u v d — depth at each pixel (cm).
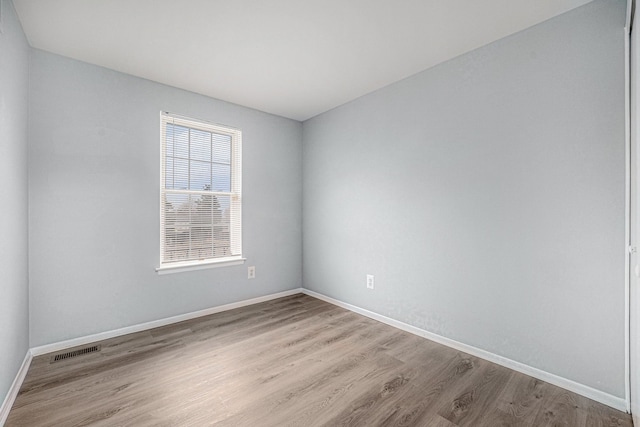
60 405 172
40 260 231
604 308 175
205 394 184
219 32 212
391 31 212
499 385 194
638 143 135
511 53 212
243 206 354
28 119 225
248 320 308
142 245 281
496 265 221
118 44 227
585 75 181
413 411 169
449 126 249
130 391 186
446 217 251
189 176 314
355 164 334
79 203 248
